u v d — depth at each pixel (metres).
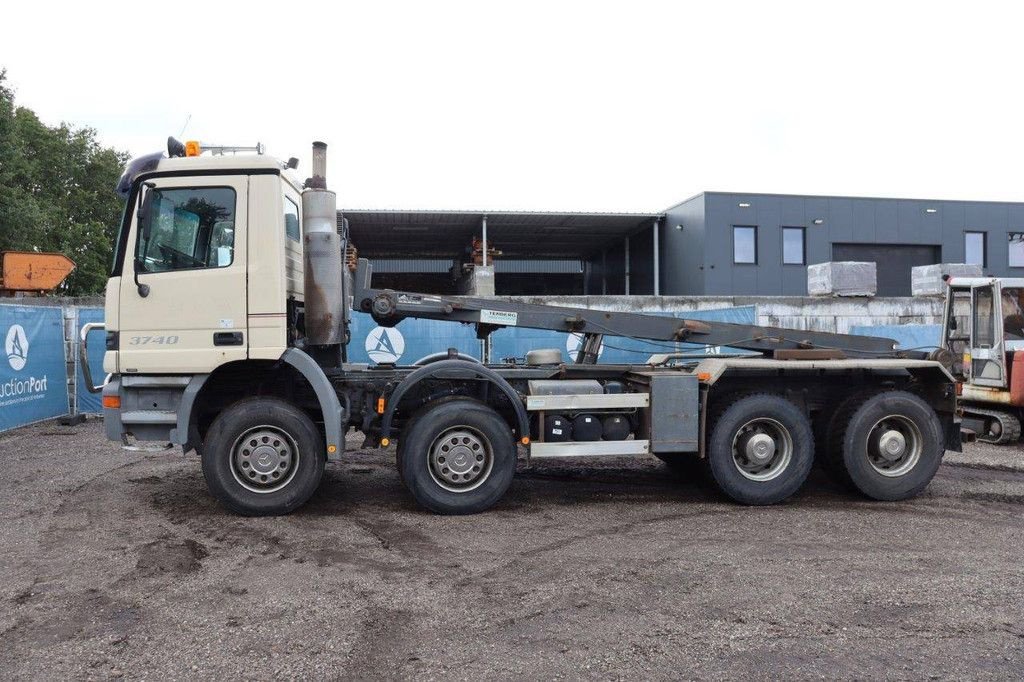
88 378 6.21
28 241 25.38
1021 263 29.17
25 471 7.72
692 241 26.70
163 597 4.18
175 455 8.66
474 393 6.37
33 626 3.79
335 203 6.20
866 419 6.48
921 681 3.21
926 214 28.20
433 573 4.57
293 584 4.38
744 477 6.30
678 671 3.30
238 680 3.22
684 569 4.64
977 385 10.12
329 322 6.09
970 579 4.47
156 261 5.78
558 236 30.36
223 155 5.84
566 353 12.41
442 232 28.17
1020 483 7.36
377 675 3.26
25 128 34.16
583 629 3.74
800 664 3.37
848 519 5.89
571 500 6.51
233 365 6.02
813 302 14.27
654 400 6.29
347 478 7.38
